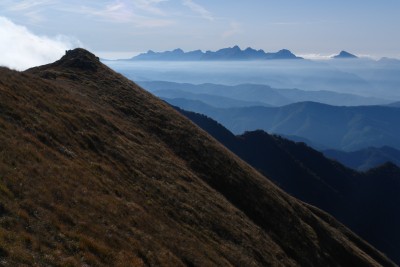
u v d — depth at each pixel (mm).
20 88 39656
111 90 66688
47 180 25828
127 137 47906
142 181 38094
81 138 38156
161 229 31047
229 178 55781
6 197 21203
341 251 64875
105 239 23844
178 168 48188
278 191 66875
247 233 43375
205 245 34156
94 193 28812
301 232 57688
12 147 26953
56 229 21562
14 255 17031
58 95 46000
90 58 79062
